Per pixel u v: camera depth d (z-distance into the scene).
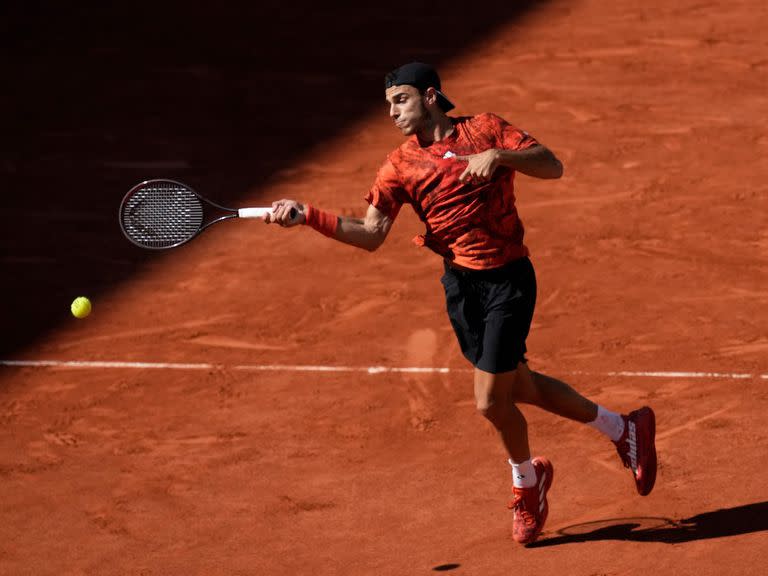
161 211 19.86
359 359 27.42
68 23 56.94
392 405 25.06
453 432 23.73
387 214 19.03
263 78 49.28
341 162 40.78
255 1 59.06
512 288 18.45
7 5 59.84
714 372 25.39
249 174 40.31
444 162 18.12
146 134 44.31
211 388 26.47
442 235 18.52
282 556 19.64
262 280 32.53
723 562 18.20
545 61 48.41
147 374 27.36
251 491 21.98
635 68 46.88
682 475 21.23
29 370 27.88
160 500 21.86
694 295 29.52
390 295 30.95
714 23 51.12
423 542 19.77
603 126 41.62
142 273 33.59
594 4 54.84
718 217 34.31
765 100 42.84
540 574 18.38
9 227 37.22
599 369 25.95
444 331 28.58
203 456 23.47
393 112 18.28
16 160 42.53
